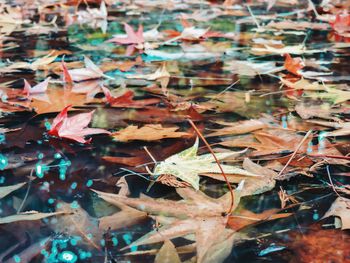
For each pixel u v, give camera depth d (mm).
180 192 487
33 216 448
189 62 997
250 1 1894
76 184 504
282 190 493
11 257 394
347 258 391
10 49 1074
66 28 1334
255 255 397
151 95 781
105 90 733
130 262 389
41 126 648
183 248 406
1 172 526
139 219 444
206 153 567
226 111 711
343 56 1050
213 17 1540
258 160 552
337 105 737
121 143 598
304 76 898
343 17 1303
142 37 1123
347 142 599
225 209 457
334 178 516
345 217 447
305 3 1844
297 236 420
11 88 806
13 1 1818
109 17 1527
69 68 927
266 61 1005
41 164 544
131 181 510
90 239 417
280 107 729
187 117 686
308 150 575
